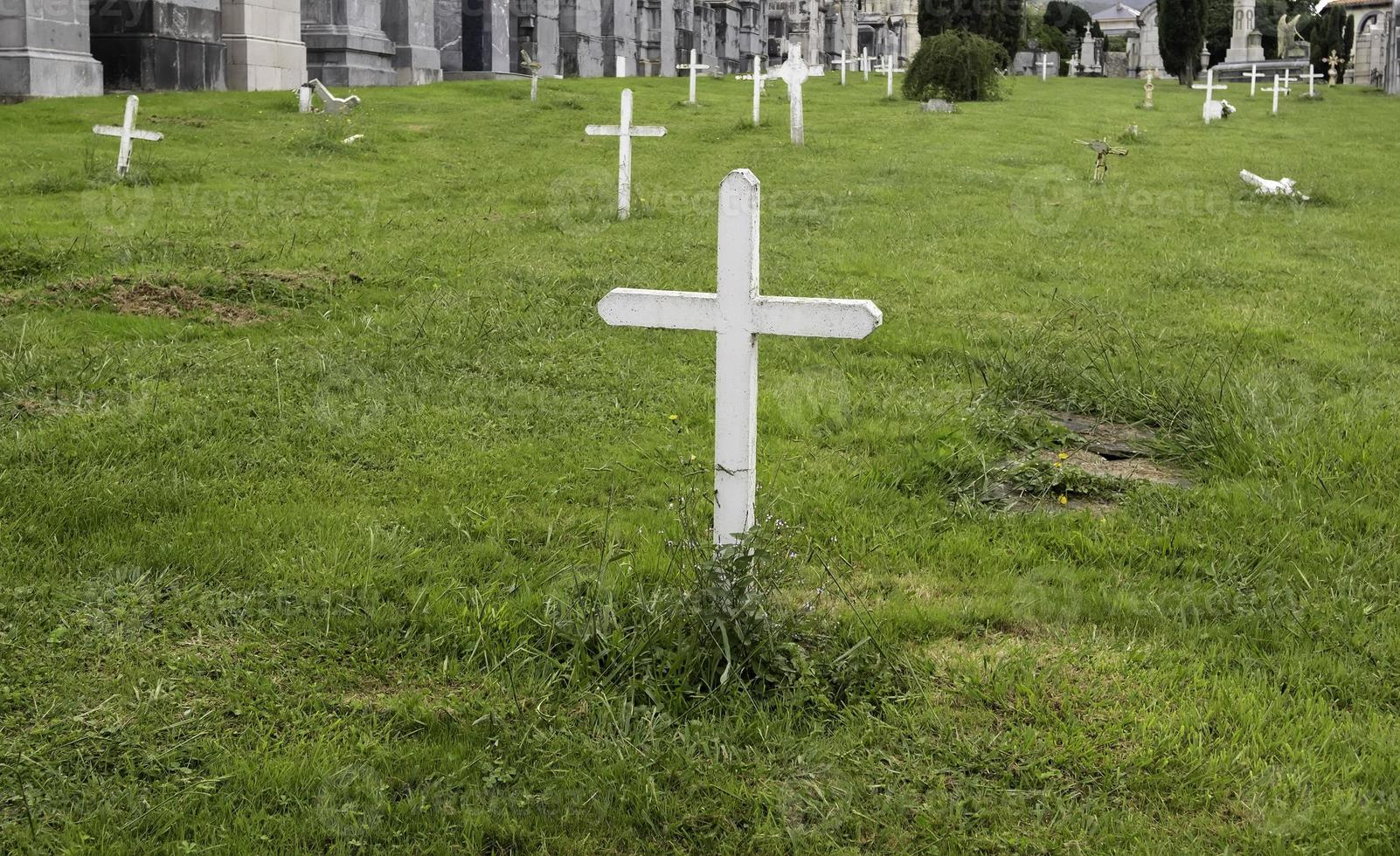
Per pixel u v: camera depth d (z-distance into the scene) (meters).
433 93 35.31
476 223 15.25
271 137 23.69
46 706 4.30
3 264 11.30
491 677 4.56
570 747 4.11
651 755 4.06
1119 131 31.50
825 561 5.66
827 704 4.36
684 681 4.41
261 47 36.44
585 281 11.62
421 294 11.01
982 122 31.06
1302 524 6.16
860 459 7.10
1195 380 8.66
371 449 7.07
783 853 3.67
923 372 9.04
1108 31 127.94
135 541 5.62
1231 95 51.59
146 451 6.80
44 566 5.29
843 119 31.33
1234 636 4.98
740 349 4.70
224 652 4.71
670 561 5.33
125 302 10.11
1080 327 10.41
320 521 5.95
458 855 3.62
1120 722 4.28
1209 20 96.50
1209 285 12.50
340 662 4.70
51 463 6.51
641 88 41.00
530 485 6.59
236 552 5.52
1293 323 10.80
